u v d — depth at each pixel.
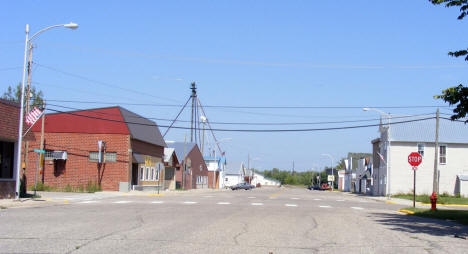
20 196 27.55
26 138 27.09
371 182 66.81
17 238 11.30
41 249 9.79
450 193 52.78
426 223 18.69
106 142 42.81
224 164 103.50
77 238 11.43
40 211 19.59
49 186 40.59
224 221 16.47
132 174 46.28
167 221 16.00
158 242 11.09
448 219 21.23
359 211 25.00
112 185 42.41
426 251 10.90
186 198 33.88
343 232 14.34
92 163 42.69
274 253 10.10
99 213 18.77
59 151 42.56
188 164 67.12
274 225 15.62
